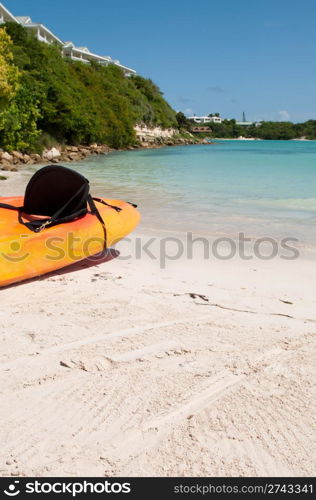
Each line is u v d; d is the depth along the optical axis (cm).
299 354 321
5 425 240
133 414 250
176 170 2042
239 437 234
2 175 1647
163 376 288
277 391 274
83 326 361
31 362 302
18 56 3375
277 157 3516
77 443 227
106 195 1134
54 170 521
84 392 270
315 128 18412
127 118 5634
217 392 272
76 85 4325
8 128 2681
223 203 1028
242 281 494
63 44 8144
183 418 247
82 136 4069
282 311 406
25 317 377
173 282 484
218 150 5456
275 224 796
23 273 445
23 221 512
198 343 336
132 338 342
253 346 333
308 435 236
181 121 10256
